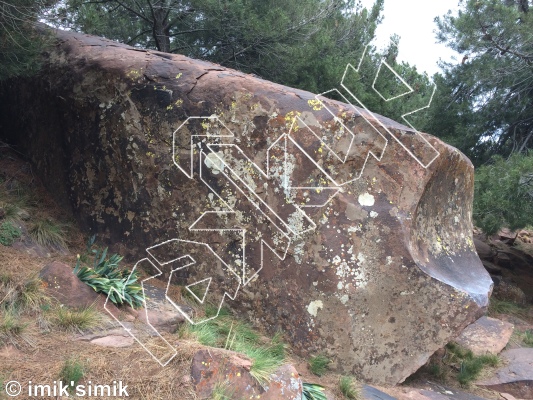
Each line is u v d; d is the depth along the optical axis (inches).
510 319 315.6
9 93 271.3
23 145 262.2
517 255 422.9
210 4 383.6
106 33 430.3
